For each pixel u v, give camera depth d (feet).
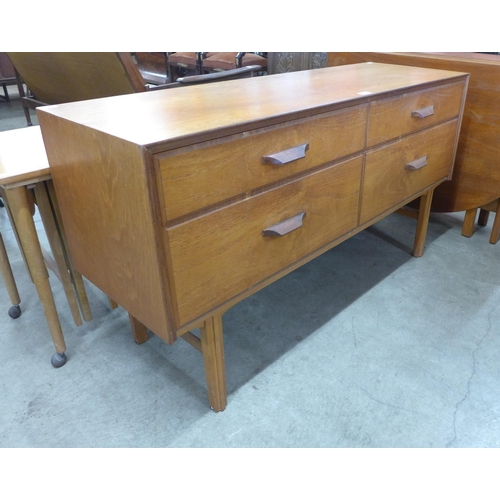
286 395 4.03
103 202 3.09
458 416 3.79
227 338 4.73
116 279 3.45
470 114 5.70
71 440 3.65
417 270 5.81
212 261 3.17
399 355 4.45
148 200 2.64
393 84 4.37
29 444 3.62
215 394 3.77
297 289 5.49
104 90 6.04
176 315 3.10
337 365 4.35
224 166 2.96
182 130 2.77
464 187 6.14
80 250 3.78
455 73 5.08
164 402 4.00
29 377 4.29
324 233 4.08
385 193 4.66
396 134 4.43
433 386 4.09
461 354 4.45
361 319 4.96
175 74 11.60
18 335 4.84
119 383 4.21
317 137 3.57
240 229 3.26
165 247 2.84
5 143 4.18
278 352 4.53
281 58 10.26
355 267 5.91
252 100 3.66
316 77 4.82
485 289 5.42
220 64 10.29
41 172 3.56
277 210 3.49
